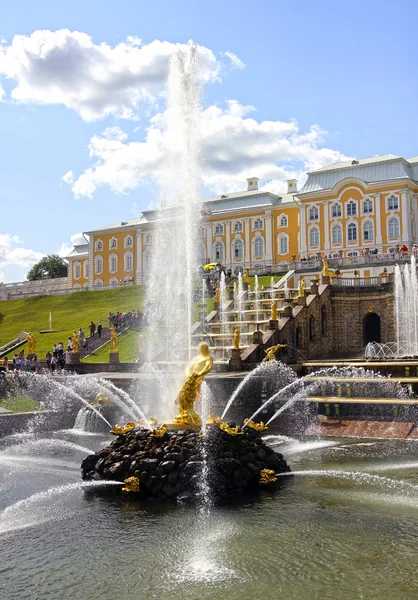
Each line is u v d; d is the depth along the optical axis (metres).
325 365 34.78
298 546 13.01
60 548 13.29
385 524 14.38
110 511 15.70
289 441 26.20
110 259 117.56
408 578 11.30
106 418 31.02
